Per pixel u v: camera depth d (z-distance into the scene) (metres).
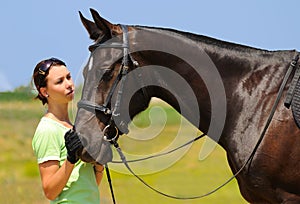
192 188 17.36
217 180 18.94
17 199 14.34
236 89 6.51
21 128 23.31
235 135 6.46
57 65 6.38
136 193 16.31
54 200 6.29
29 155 21.41
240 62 6.56
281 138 6.29
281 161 6.31
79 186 6.28
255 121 6.39
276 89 6.41
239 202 15.34
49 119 6.35
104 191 16.61
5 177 17.52
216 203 15.12
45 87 6.39
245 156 6.39
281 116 6.31
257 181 6.39
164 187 17.39
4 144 22.34
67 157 6.05
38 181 17.23
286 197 6.40
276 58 6.54
